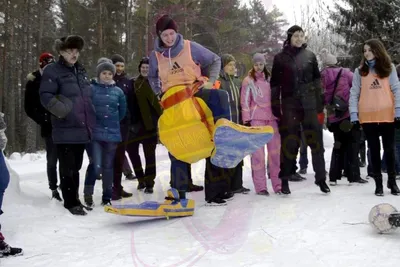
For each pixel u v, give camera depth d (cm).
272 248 279
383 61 435
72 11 1753
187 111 309
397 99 434
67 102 394
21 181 597
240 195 468
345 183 533
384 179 548
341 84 512
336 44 1645
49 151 452
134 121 489
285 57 438
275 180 472
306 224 335
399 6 1572
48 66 404
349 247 276
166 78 325
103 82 446
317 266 245
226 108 315
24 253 289
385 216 300
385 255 260
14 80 1908
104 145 443
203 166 564
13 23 1683
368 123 441
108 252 282
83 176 609
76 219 382
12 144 1695
